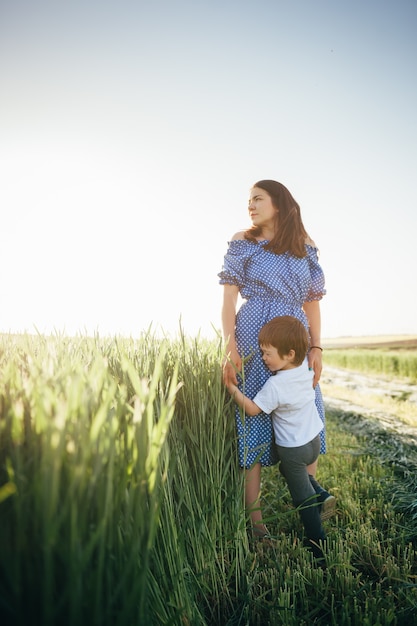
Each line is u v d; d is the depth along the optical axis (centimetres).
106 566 107
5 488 87
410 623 172
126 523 117
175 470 181
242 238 272
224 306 260
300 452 225
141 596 112
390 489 304
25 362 162
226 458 220
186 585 172
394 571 200
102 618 103
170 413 127
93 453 101
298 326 227
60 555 97
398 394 781
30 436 107
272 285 250
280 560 213
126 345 208
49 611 90
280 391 221
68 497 93
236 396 219
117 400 128
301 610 180
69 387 110
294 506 248
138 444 115
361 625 168
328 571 197
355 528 246
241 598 183
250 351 246
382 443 425
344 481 317
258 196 266
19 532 94
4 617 92
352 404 678
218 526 197
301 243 262
